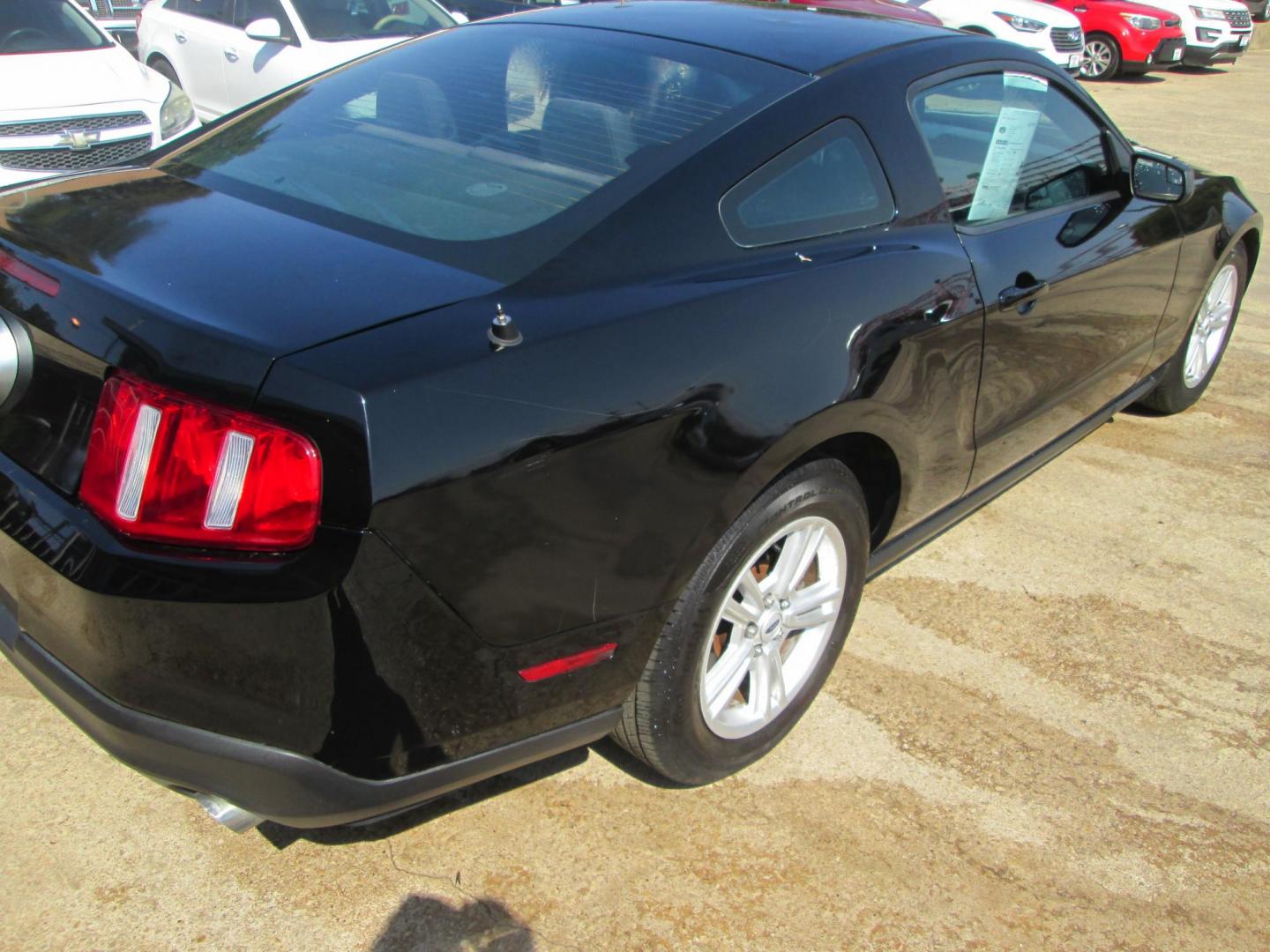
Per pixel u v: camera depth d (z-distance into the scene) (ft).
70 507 6.13
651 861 7.70
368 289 6.34
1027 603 11.08
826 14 10.18
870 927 7.29
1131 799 8.60
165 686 5.88
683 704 7.53
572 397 6.27
